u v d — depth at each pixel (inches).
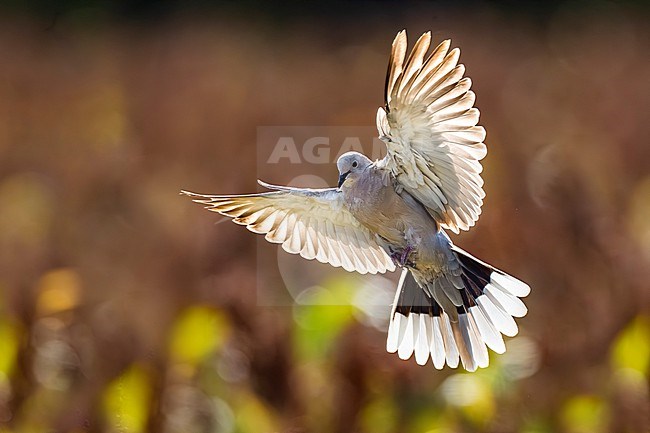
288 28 1283.2
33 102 967.0
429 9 1298.0
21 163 820.0
